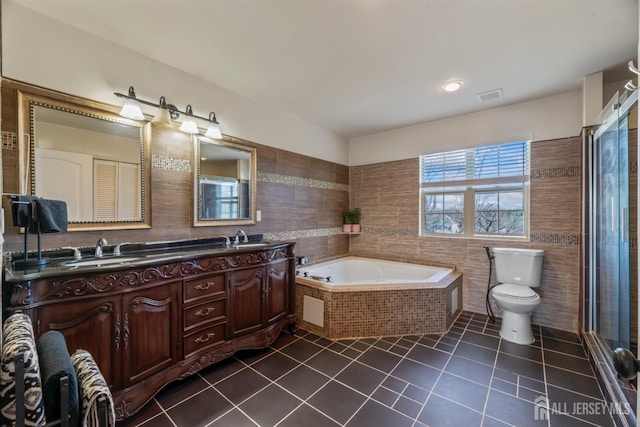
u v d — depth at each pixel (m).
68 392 0.88
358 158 4.24
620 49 1.99
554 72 2.33
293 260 2.74
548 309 2.81
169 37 1.89
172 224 2.27
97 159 1.89
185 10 1.63
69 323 1.39
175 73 2.28
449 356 2.27
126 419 1.59
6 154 1.56
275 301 2.53
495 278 3.11
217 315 2.07
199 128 2.45
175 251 2.15
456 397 1.76
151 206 2.14
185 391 1.84
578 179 2.65
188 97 2.37
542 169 2.84
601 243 2.24
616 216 1.93
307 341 2.56
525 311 2.49
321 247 3.83
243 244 2.63
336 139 4.08
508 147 3.08
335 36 1.87
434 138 3.52
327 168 3.92
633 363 0.76
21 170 1.60
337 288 2.65
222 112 2.63
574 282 2.69
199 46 1.99
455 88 2.62
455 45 1.96
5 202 1.55
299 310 2.89
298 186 3.47
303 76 2.41
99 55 1.88
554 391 1.81
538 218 2.86
